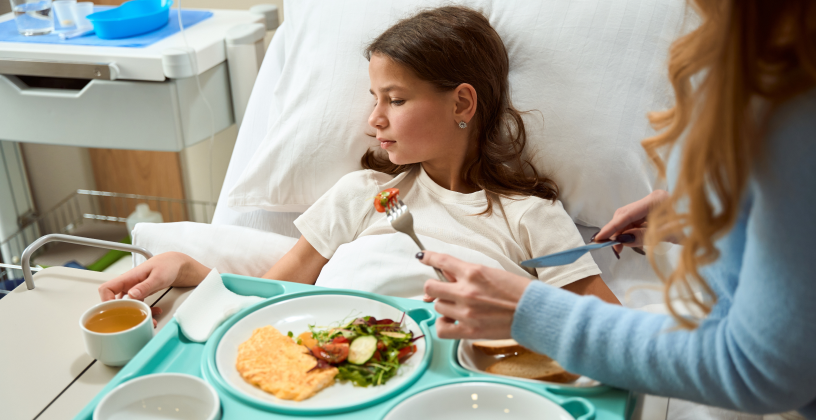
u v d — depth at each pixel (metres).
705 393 0.56
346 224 1.08
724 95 0.44
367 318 0.75
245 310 0.78
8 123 1.50
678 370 0.57
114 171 2.05
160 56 1.36
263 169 1.21
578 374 0.63
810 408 0.58
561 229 1.02
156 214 1.84
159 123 1.44
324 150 1.17
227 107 1.61
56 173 2.03
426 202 1.08
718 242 0.57
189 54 1.38
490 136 1.08
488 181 1.08
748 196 0.51
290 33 1.33
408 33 1.01
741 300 0.51
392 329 0.74
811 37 0.41
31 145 1.97
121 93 1.42
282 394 0.65
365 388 0.67
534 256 1.01
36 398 0.67
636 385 0.60
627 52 1.06
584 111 1.07
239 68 1.54
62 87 1.48
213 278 0.83
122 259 1.79
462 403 0.64
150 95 1.41
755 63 0.43
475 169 1.08
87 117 1.46
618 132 1.06
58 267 0.93
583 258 1.00
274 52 1.43
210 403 0.63
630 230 0.86
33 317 0.81
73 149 2.00
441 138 1.03
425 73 0.99
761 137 0.46
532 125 1.09
